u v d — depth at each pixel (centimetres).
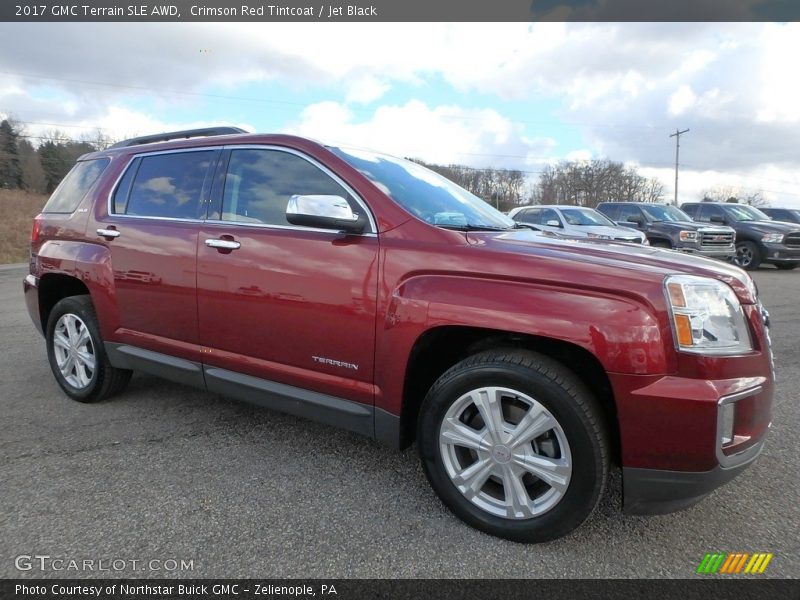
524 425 215
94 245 359
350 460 296
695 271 214
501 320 212
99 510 242
